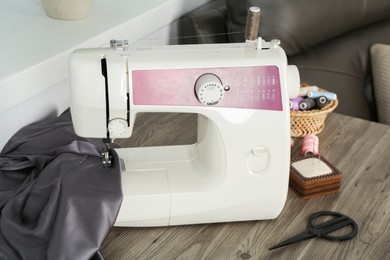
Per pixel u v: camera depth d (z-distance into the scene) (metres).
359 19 2.08
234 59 1.16
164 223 1.23
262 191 1.22
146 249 1.18
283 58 1.17
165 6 1.87
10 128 1.43
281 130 1.19
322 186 1.33
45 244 1.14
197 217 1.23
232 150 1.19
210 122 1.18
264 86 1.17
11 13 1.75
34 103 1.49
